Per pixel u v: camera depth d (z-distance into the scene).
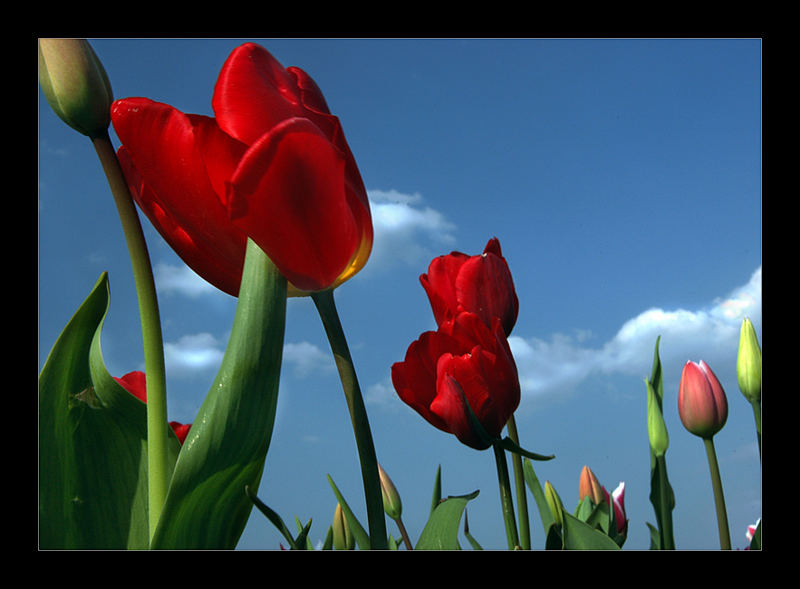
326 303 0.56
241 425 0.52
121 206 0.55
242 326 0.53
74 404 0.59
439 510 0.58
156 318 0.55
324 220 0.54
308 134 0.53
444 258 0.74
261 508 0.53
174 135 0.54
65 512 0.58
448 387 0.65
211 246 0.57
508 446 0.66
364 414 0.54
